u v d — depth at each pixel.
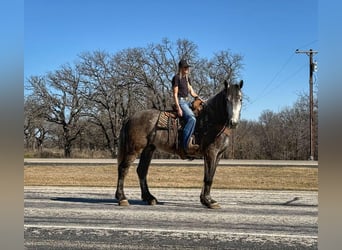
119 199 9.55
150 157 9.88
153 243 6.04
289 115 41.53
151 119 9.25
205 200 9.12
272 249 5.75
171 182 15.88
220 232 6.72
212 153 8.93
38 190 12.80
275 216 8.16
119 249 5.72
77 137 51.72
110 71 49.47
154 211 8.72
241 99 8.30
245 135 41.75
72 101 50.62
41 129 53.31
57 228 6.99
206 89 46.22
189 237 6.39
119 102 49.44
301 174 19.67
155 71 48.44
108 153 47.91
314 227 7.16
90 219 7.81
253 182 16.08
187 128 8.98
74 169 23.02
